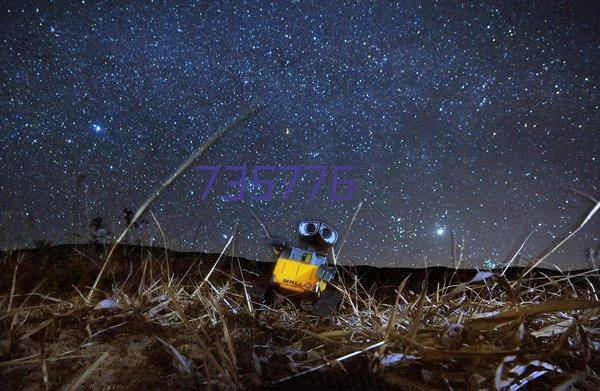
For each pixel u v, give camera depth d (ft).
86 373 4.58
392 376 4.99
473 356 4.85
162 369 5.40
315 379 4.95
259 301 11.09
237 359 5.72
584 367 5.37
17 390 4.86
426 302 7.77
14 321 6.48
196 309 7.71
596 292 7.20
